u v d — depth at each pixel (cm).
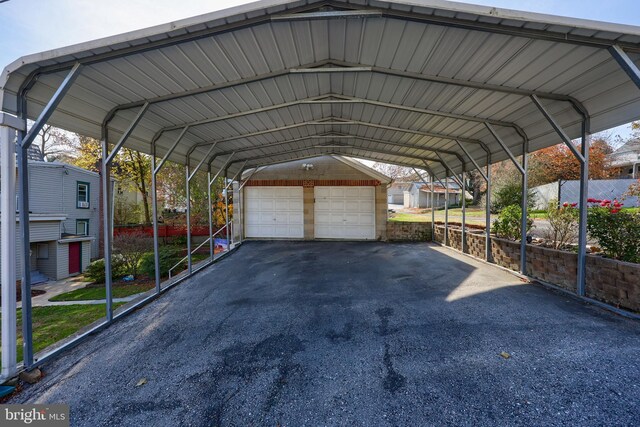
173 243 1416
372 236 1100
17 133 263
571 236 509
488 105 456
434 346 278
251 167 1087
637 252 361
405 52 346
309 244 1014
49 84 294
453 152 786
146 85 355
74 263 1115
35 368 260
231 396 215
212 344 300
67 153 1736
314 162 1114
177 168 1523
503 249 609
